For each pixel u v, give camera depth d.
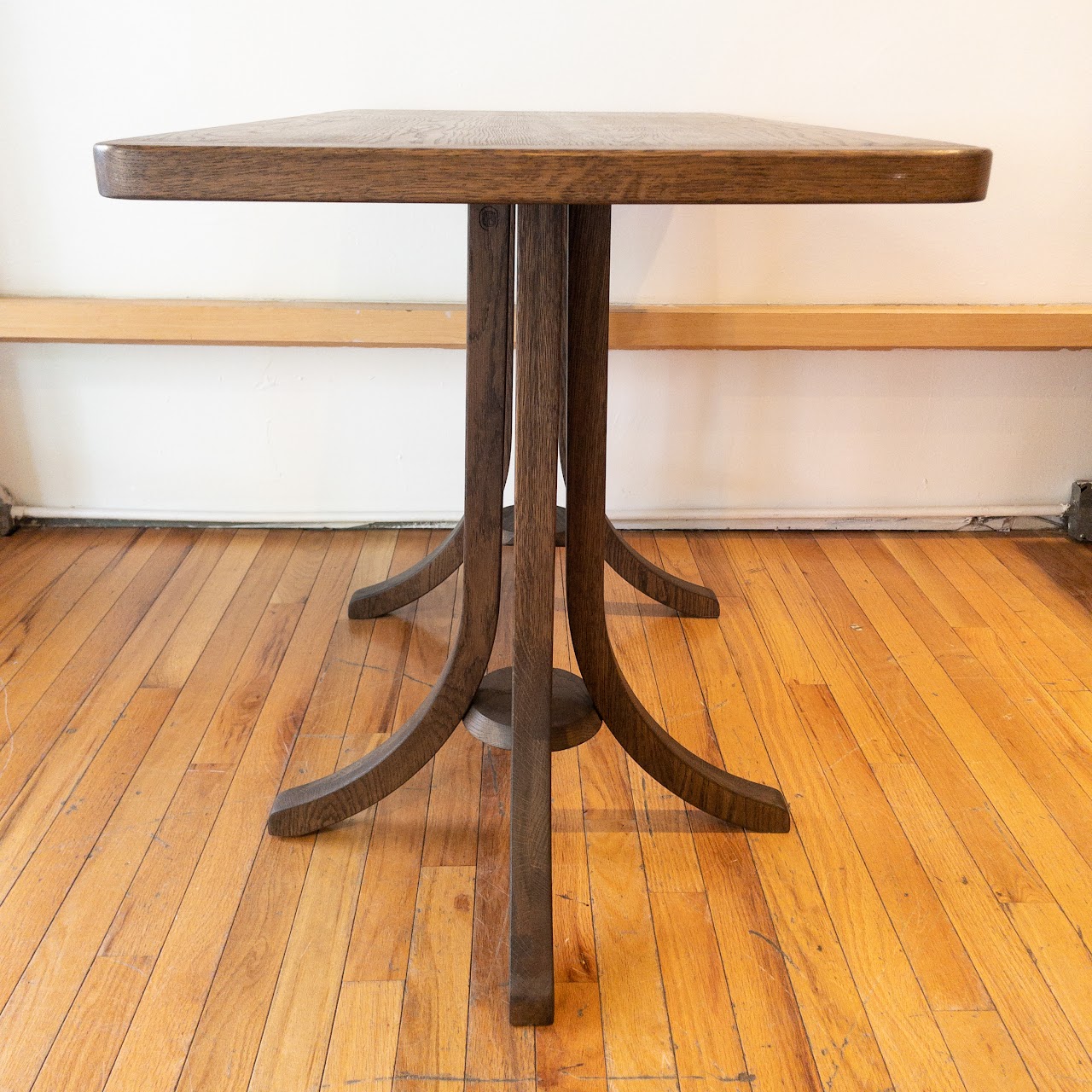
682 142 1.05
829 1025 1.27
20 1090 1.17
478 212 1.29
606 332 1.33
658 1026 1.27
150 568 2.38
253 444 2.52
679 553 2.50
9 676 1.95
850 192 0.98
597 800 1.66
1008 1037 1.25
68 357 2.43
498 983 1.32
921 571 2.43
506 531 2.17
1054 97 2.25
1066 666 2.03
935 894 1.47
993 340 2.33
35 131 2.23
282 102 2.23
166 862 1.51
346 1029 1.26
